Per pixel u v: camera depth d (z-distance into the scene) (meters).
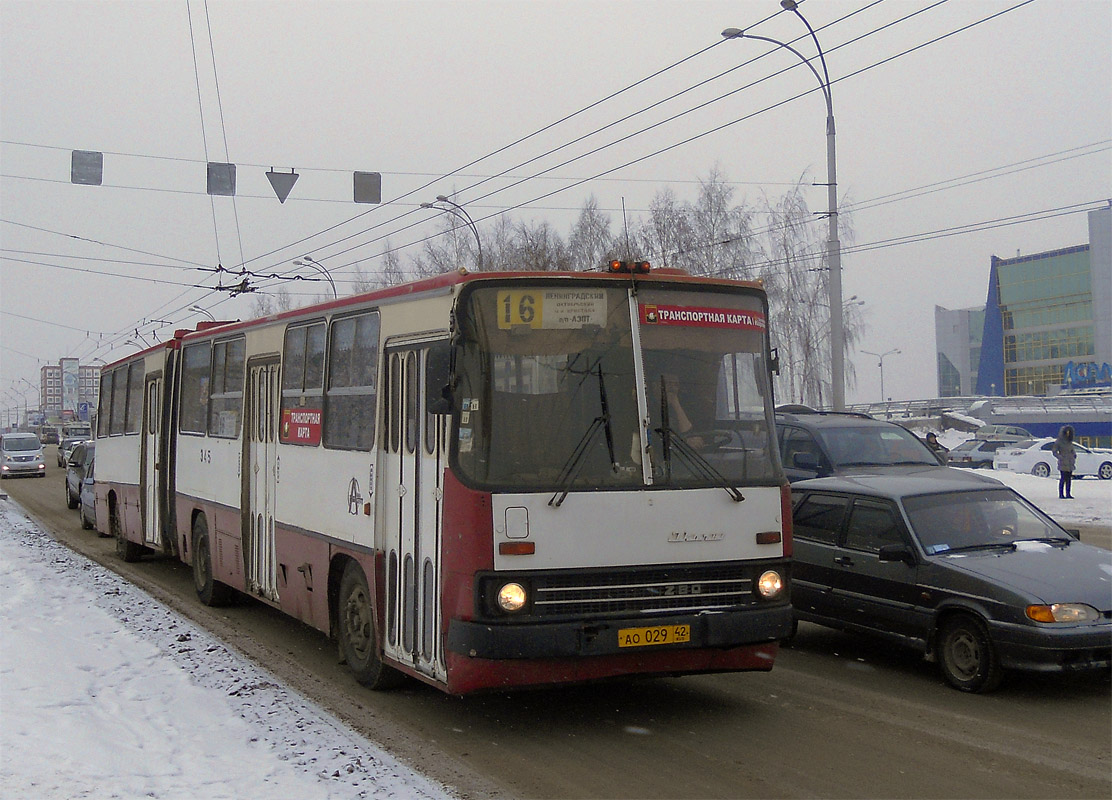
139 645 9.52
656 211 41.22
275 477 10.20
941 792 5.68
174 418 14.22
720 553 6.86
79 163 18.88
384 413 7.86
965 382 97.00
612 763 6.29
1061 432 24.92
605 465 6.71
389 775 5.82
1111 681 8.10
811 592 9.33
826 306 43.28
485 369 6.68
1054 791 5.67
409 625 7.33
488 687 6.37
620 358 6.92
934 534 8.47
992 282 80.19
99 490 19.08
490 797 5.70
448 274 7.02
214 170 17.92
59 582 13.64
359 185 19.64
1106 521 20.53
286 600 9.81
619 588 6.59
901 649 9.52
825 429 12.82
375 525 7.84
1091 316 72.50
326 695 8.06
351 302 8.62
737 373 7.26
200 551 12.78
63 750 6.05
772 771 6.09
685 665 6.75
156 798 5.32
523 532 6.45
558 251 41.03
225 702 7.51
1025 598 7.41
